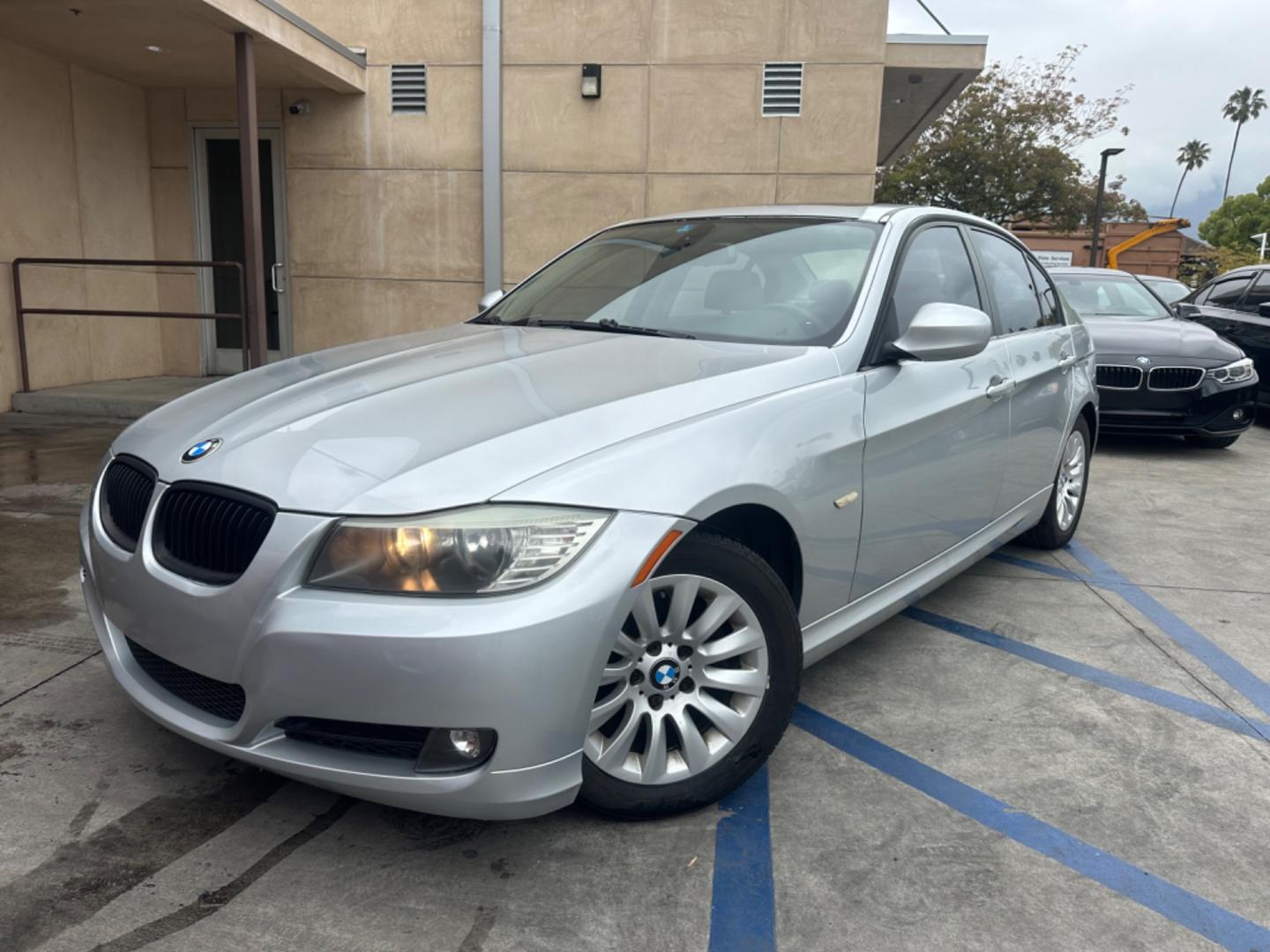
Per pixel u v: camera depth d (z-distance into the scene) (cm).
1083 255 4641
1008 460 394
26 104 840
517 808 210
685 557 233
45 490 561
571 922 212
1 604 385
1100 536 551
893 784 274
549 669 203
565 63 936
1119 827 255
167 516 235
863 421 288
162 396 838
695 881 227
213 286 1030
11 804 249
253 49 795
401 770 208
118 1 716
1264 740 307
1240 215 6900
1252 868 239
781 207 385
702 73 928
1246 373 780
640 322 334
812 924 213
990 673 355
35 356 864
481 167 962
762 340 306
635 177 948
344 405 250
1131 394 773
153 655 244
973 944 209
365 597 202
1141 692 341
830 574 281
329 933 205
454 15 942
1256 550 526
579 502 212
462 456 215
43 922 205
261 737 214
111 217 953
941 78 1018
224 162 1005
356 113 970
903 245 342
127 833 238
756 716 255
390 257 988
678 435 237
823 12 912
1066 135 2903
